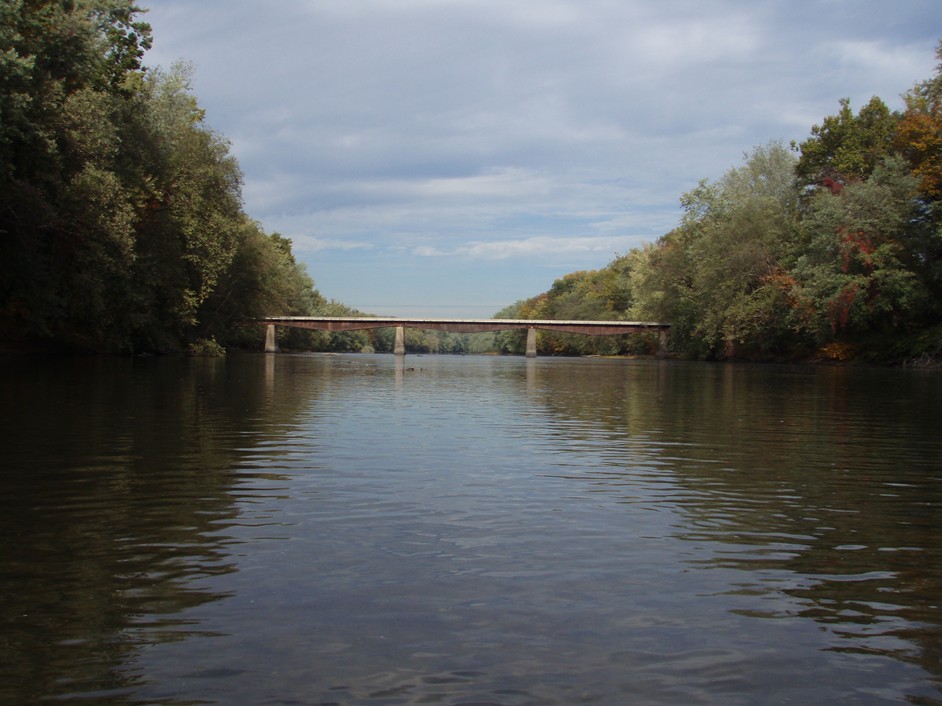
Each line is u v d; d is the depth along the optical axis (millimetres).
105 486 8609
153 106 46219
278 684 3967
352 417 16250
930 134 52281
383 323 99125
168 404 17891
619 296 122062
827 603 5227
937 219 52312
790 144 74625
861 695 3969
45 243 36562
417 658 4273
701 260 70688
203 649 4363
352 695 3861
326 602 5070
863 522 7430
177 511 7496
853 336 60219
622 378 38375
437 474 9602
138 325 45438
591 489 8836
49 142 31062
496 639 4539
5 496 8078
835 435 14047
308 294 121125
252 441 12250
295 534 6684
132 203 41188
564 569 5824
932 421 16547
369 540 6523
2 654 4277
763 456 11461
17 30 28328
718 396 24469
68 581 5441
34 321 38344
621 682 4039
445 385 30094
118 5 33344
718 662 4305
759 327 63281
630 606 5098
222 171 54938
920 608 5160
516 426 15086
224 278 61531
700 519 7465
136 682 3975
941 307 53750
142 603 5027
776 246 65625
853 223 54000
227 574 5605
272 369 40344
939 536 6938
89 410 16188
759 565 6031
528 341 110562
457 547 6355
